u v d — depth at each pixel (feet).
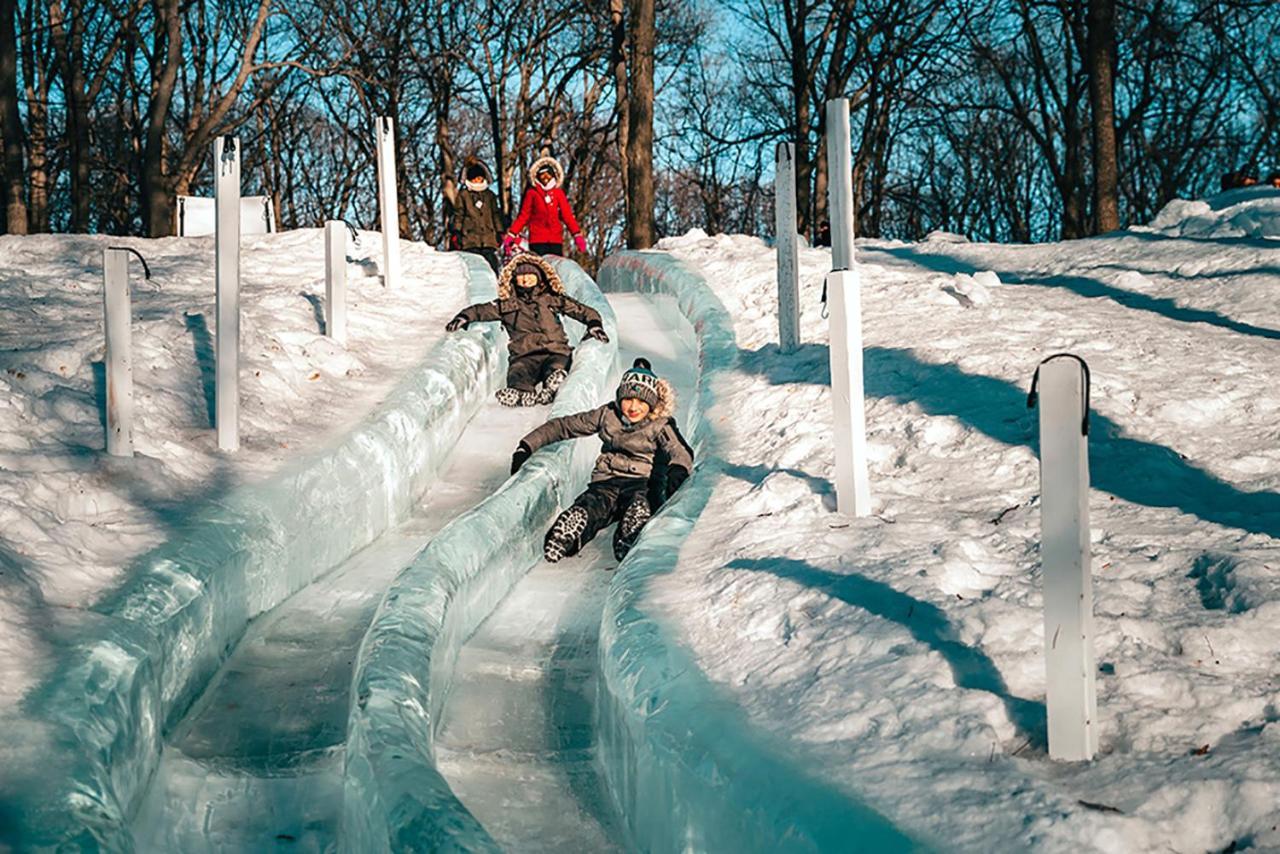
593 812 14.10
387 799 11.35
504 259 47.37
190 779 14.16
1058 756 11.10
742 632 14.97
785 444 23.41
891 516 18.84
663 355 36.65
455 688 17.10
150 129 77.61
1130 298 35.35
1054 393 11.03
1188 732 11.35
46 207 90.27
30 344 26.99
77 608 14.85
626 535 21.50
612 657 15.11
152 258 43.88
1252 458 20.81
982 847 9.65
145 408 22.67
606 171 132.98
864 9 98.02
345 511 21.93
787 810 10.57
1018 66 114.73
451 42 103.30
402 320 34.55
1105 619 13.67
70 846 10.46
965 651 13.29
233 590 17.76
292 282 39.24
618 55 97.50
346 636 18.72
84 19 91.97
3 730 11.95
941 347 28.30
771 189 132.98
